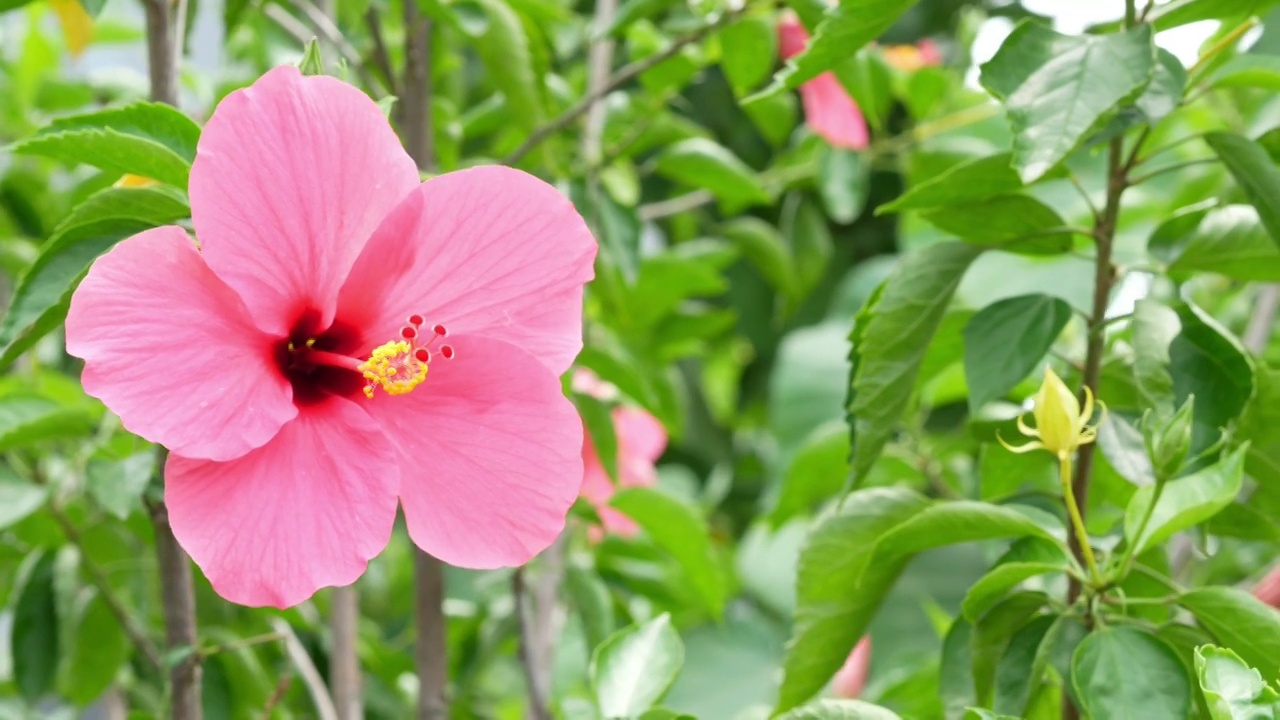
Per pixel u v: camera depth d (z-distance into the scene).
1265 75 0.92
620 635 0.92
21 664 1.06
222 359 0.82
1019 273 1.54
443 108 1.13
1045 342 0.92
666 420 1.18
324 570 0.82
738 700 1.70
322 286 0.84
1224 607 0.87
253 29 1.21
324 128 0.83
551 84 1.14
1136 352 0.90
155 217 0.85
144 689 1.16
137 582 1.11
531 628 1.08
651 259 1.21
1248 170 0.92
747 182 1.17
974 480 1.19
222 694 1.05
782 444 1.71
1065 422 0.87
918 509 0.94
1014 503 0.96
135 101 0.86
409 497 0.85
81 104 1.32
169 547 0.92
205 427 0.81
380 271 0.85
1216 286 1.21
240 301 0.83
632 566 1.21
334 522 0.83
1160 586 0.96
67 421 1.00
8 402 1.01
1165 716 0.85
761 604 1.80
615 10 1.26
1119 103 0.85
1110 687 0.85
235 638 1.05
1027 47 0.87
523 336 0.86
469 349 0.85
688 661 1.75
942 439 1.20
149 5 0.91
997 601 0.91
